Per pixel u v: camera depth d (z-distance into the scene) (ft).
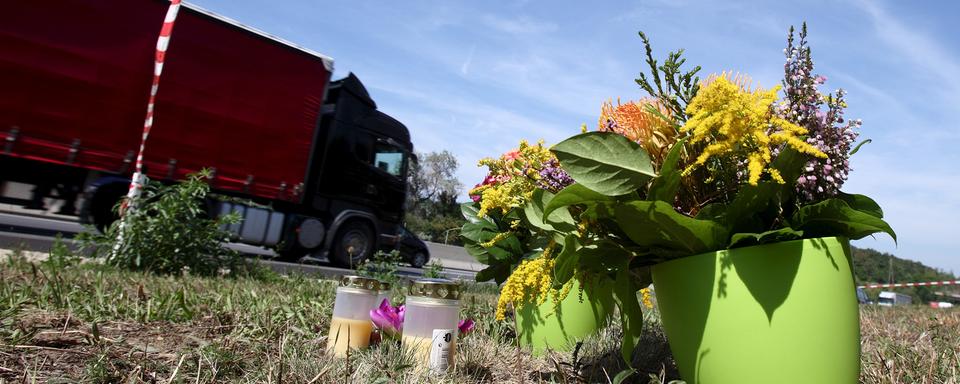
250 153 29.76
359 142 35.81
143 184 18.49
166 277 15.57
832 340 4.69
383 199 37.32
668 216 4.95
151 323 8.03
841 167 5.08
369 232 36.52
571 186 5.08
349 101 35.53
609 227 5.60
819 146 4.95
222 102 28.50
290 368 5.86
